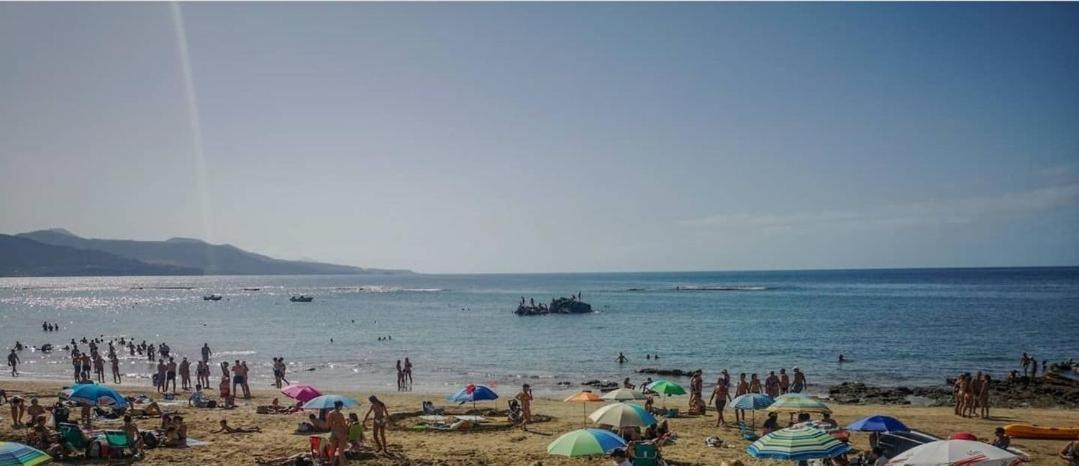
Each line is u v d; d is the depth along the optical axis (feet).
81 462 59.21
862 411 96.89
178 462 59.21
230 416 85.05
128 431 61.36
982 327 232.73
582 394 75.61
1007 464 41.50
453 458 61.77
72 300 496.64
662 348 188.65
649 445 53.98
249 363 161.99
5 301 478.18
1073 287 534.78
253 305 428.97
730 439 72.02
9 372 150.71
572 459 61.46
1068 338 200.13
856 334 217.15
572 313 327.47
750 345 192.85
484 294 586.86
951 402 108.47
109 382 135.23
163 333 241.14
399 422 80.07
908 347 184.65
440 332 239.30
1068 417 90.48
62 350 191.21
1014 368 150.00
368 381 136.56
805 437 47.09
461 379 137.80
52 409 78.74
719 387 81.05
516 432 74.74
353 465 59.47
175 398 105.40
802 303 387.55
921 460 42.22
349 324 275.80
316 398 70.13
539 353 179.63
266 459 59.93
